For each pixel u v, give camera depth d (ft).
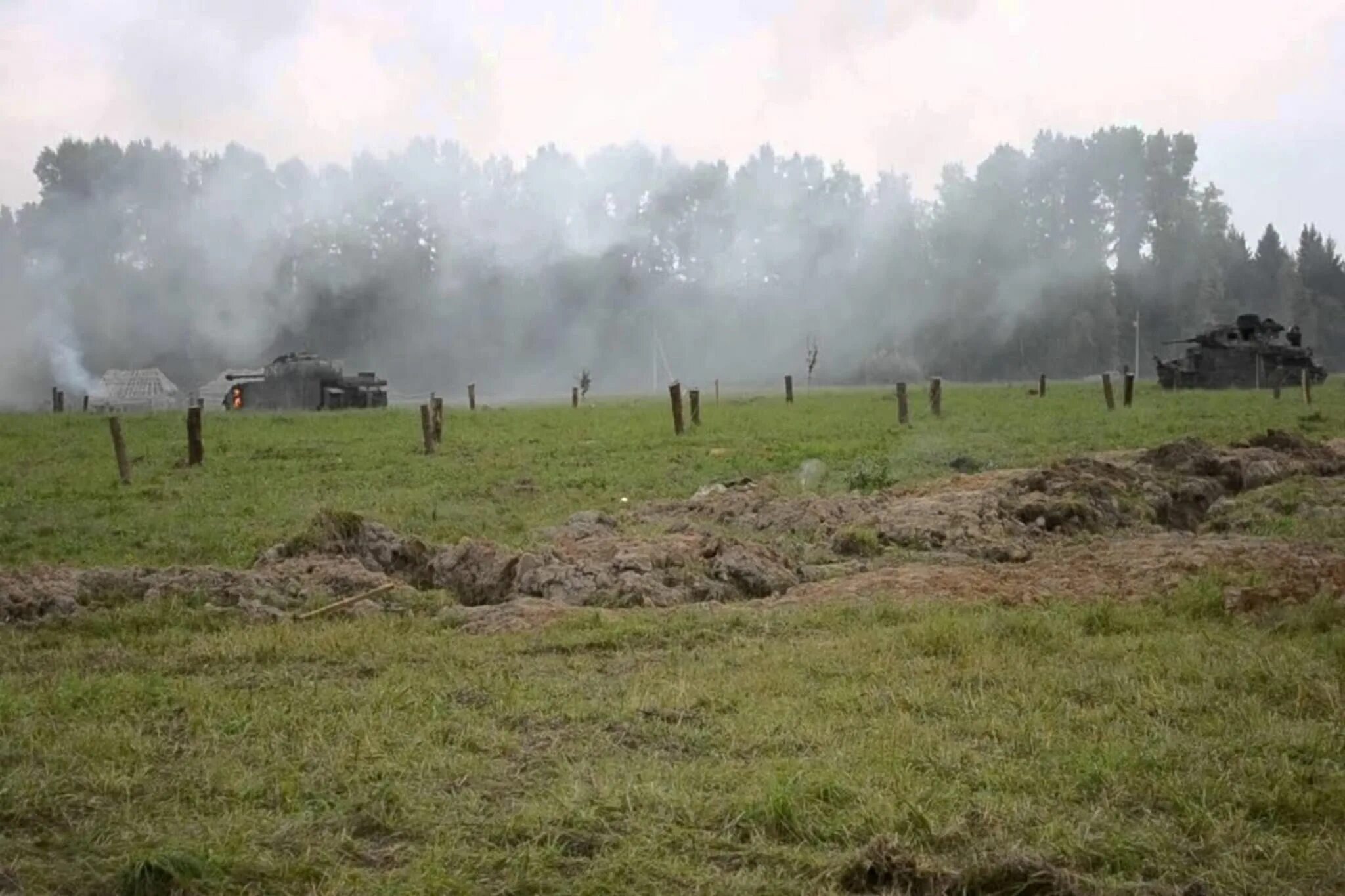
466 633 34.58
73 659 31.58
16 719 25.45
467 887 17.78
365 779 21.86
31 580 38.73
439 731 24.47
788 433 94.53
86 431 113.70
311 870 18.30
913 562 44.65
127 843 19.35
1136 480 56.90
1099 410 115.34
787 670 28.89
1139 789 21.11
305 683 28.81
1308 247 377.30
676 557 41.88
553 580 39.60
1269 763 22.22
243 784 21.50
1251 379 173.99
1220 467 62.18
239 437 105.19
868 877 18.07
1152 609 34.94
